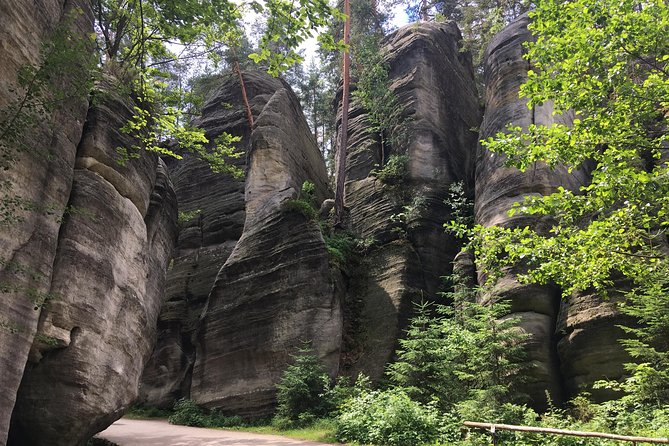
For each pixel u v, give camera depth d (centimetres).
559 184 1888
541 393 1501
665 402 1113
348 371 1930
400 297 2027
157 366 2422
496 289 1720
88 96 1244
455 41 3116
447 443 1102
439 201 2372
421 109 2603
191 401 1988
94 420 1067
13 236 919
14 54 950
